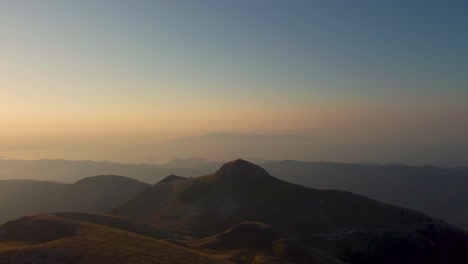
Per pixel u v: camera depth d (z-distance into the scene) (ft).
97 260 141.79
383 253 375.25
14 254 140.46
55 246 150.51
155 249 171.22
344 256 361.92
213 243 268.62
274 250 259.60
